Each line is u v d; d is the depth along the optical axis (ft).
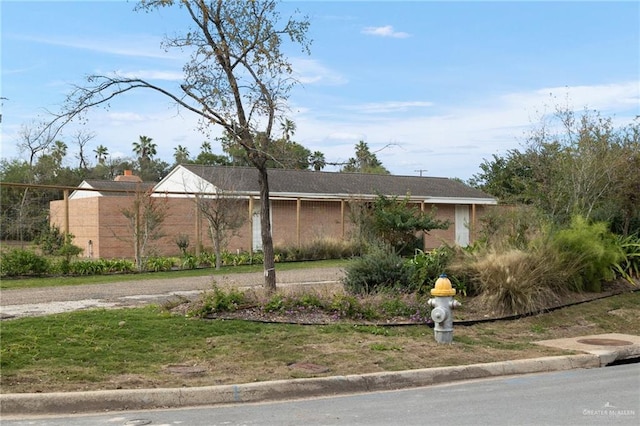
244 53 37.04
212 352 29.12
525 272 42.91
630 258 54.08
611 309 44.47
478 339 35.04
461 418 21.07
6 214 62.39
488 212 73.51
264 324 34.14
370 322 36.47
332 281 55.42
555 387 26.55
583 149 57.88
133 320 33.09
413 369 28.19
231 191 73.15
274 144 38.34
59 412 22.21
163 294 46.96
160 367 26.73
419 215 84.17
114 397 22.88
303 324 34.78
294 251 81.87
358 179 119.96
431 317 34.32
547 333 38.17
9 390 23.02
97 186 125.49
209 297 36.78
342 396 25.05
